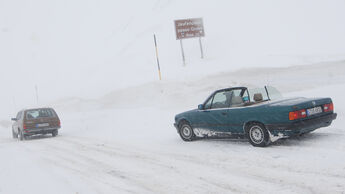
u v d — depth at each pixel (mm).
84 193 4402
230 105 7008
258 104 6574
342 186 3730
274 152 5785
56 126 13703
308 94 12359
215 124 7277
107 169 5832
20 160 7754
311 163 4809
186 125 8195
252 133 6480
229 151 6359
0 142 13672
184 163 5777
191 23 27938
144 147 7996
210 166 5367
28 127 13242
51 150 9133
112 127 14578
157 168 5594
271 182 4180
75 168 6172
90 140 10664
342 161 4703
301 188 3824
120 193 4277
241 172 4809
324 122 6195
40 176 5707
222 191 4039
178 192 4145
